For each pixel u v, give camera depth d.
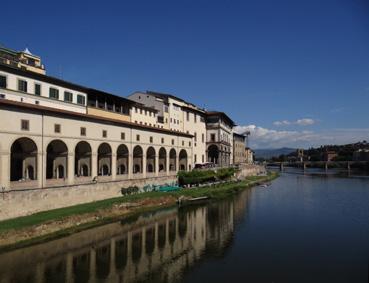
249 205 78.38
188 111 119.12
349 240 49.16
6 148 47.03
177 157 96.31
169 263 40.12
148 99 106.62
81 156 65.06
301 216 65.75
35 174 52.00
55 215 49.94
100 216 56.69
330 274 36.78
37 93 61.62
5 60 72.44
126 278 35.62
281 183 136.88
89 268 37.78
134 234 51.50
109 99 79.31
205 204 78.88
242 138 195.62
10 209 46.94
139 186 77.00
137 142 77.31
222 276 36.44
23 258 39.22
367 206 76.81
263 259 41.59
